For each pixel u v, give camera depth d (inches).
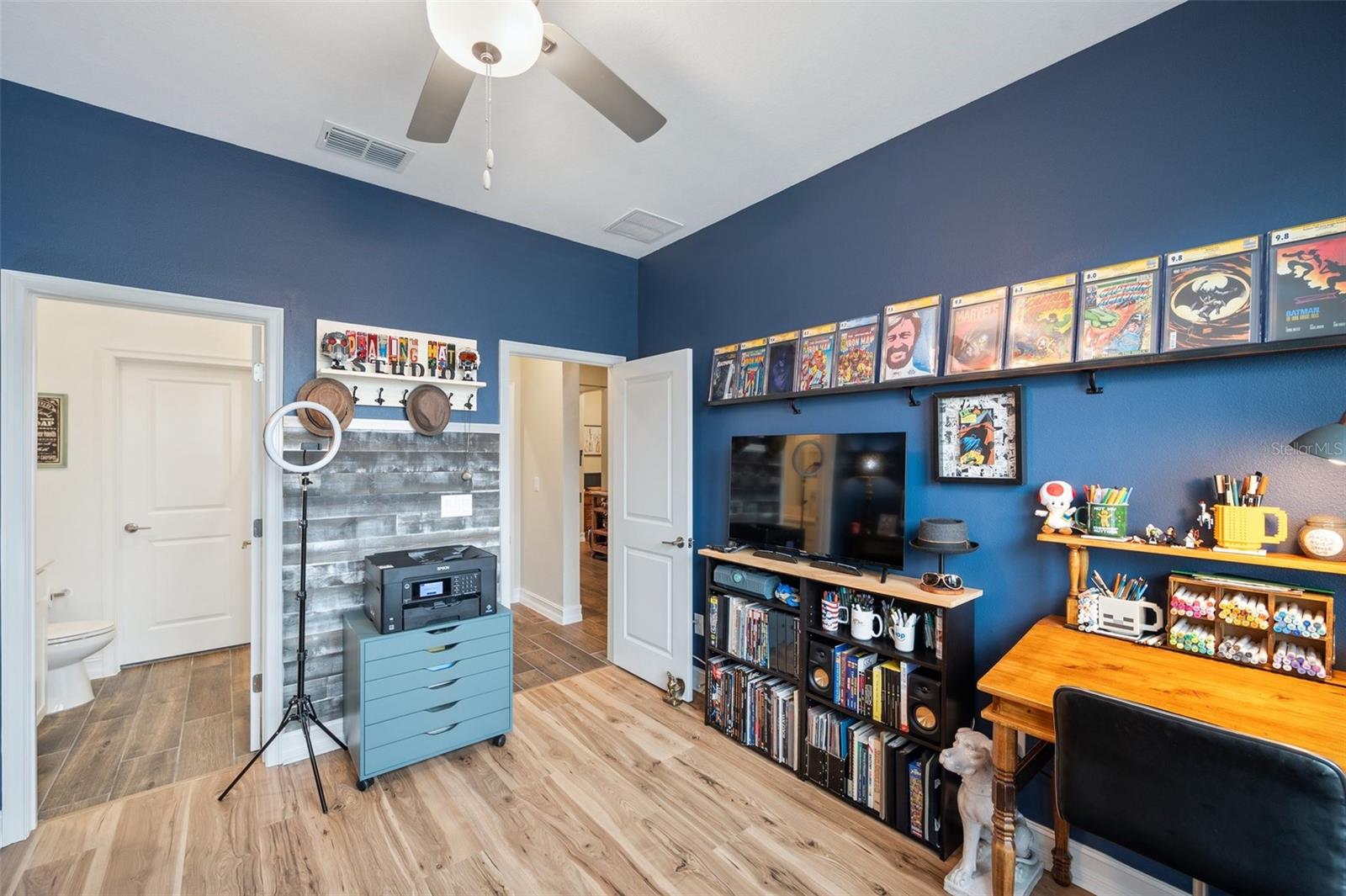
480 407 122.8
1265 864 39.8
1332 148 56.9
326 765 97.5
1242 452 62.0
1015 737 58.6
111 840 77.5
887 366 93.0
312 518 101.7
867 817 84.0
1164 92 67.2
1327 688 52.5
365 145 96.0
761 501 107.2
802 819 83.6
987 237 82.7
